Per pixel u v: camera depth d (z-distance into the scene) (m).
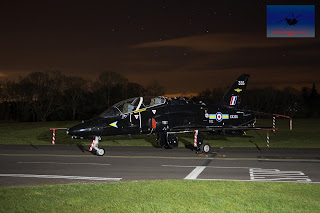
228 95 22.42
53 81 69.56
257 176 11.80
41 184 10.52
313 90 79.75
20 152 18.69
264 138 27.53
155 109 18.62
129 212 7.56
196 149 18.98
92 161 15.34
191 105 20.25
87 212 7.56
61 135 29.97
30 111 71.00
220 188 9.80
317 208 7.88
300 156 17.25
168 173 12.38
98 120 17.27
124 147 21.38
